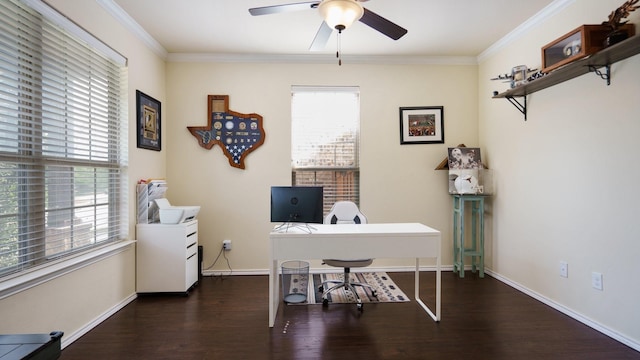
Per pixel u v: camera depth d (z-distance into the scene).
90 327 2.43
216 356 2.09
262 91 3.86
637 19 2.11
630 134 2.15
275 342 2.27
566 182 2.66
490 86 3.74
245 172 3.84
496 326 2.49
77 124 2.36
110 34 2.68
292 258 2.50
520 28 3.15
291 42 3.48
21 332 1.84
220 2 2.67
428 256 2.55
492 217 3.73
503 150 3.51
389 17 2.96
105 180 2.73
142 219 3.13
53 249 2.16
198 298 3.10
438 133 3.97
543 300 2.93
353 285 3.13
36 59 1.99
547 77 2.58
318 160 3.98
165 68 3.77
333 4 1.90
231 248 3.83
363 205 3.93
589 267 2.46
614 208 2.26
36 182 2.02
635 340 2.14
